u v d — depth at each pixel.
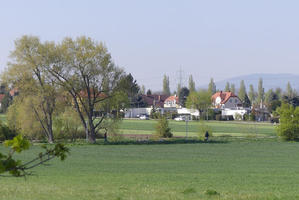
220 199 23.27
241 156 65.38
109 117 91.25
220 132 128.75
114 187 30.03
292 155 67.62
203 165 52.31
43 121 92.19
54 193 25.64
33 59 84.56
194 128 149.12
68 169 46.69
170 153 69.69
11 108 93.94
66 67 85.31
